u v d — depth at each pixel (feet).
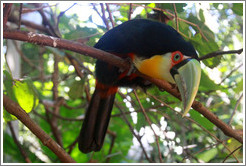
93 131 9.63
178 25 9.71
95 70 9.09
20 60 14.94
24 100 8.23
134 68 8.34
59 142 12.75
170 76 7.94
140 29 8.18
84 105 13.50
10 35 6.76
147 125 12.44
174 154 12.34
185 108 7.29
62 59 12.41
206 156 10.71
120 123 14.19
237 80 12.07
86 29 10.49
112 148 13.42
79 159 14.16
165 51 7.89
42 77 13.88
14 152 11.44
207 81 9.70
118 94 11.49
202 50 9.86
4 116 7.84
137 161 14.05
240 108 12.46
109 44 8.46
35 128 6.81
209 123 9.27
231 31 13.34
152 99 10.36
